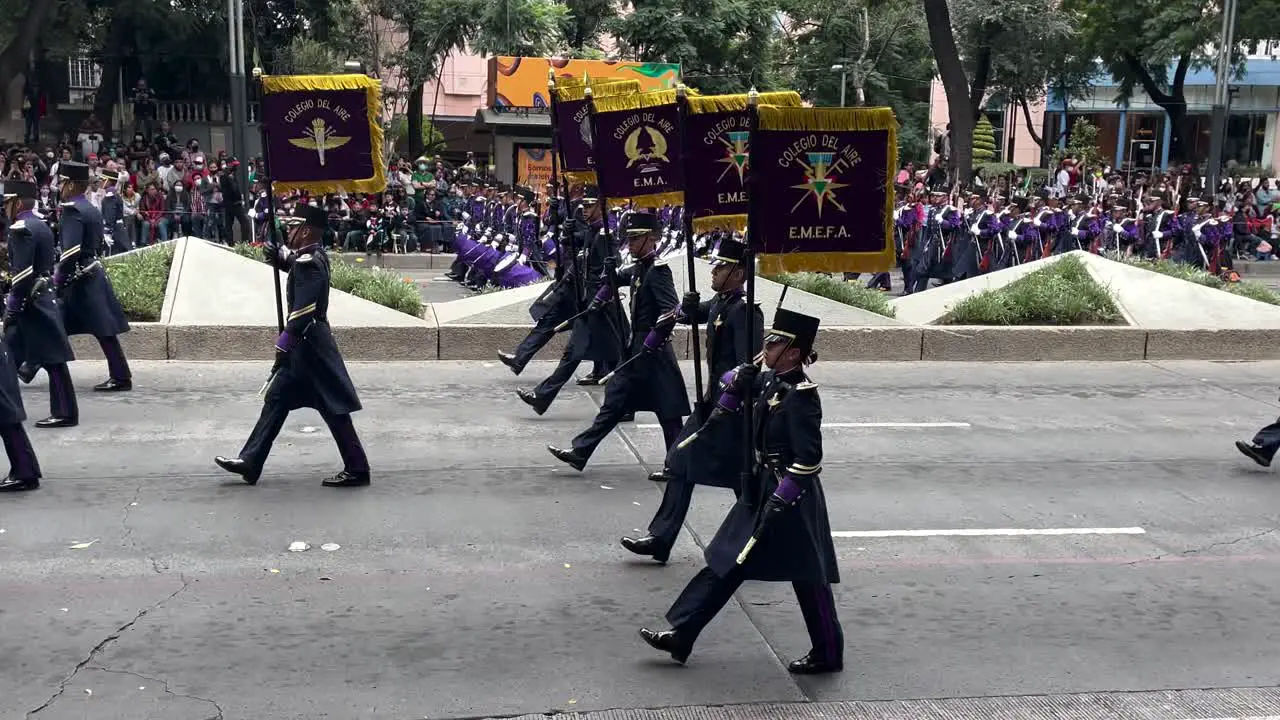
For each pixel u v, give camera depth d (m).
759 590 6.81
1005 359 14.68
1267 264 28.98
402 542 7.44
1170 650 6.08
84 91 36.22
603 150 9.88
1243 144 55.88
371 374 12.76
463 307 14.72
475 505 8.23
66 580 6.65
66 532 7.45
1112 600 6.78
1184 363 14.77
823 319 14.58
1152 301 15.61
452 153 47.22
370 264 25.03
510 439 10.12
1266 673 5.83
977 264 22.09
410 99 38.62
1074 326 15.00
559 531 7.73
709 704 5.35
